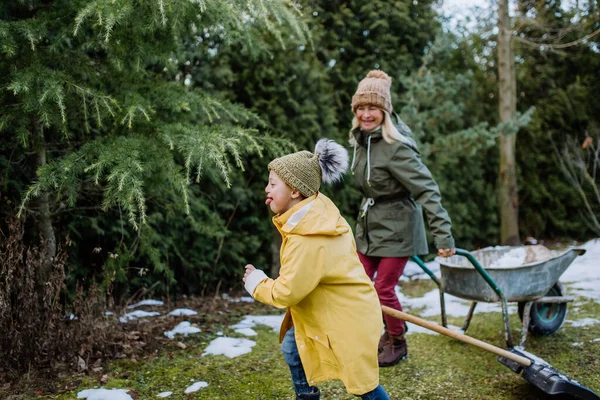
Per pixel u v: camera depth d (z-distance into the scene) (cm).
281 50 513
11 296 296
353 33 656
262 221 540
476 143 646
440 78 649
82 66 305
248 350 339
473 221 768
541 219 877
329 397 265
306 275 193
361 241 321
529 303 331
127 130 305
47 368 295
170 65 339
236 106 356
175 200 391
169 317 412
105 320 323
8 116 271
